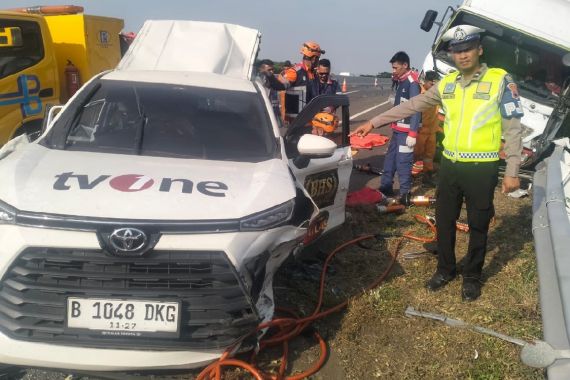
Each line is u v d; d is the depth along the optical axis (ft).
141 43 16.43
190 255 9.09
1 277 8.86
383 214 21.17
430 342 12.21
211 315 9.24
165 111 13.00
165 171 10.74
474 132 13.19
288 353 11.47
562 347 7.17
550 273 8.96
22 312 8.92
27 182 9.70
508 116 12.93
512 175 13.01
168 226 9.02
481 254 14.03
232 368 10.42
